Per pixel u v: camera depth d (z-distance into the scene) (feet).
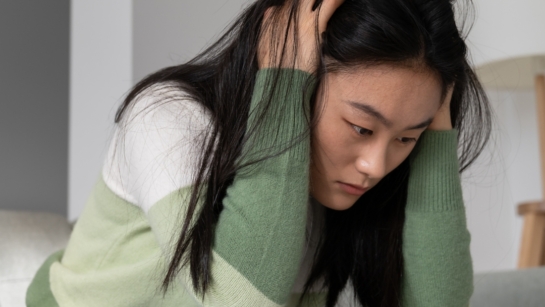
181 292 2.92
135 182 2.80
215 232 2.62
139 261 2.98
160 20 5.76
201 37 5.86
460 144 3.28
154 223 2.67
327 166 2.65
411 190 3.15
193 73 2.96
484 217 8.22
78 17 6.64
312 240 3.25
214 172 2.65
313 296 3.34
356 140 2.53
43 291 3.30
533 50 5.97
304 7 2.64
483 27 6.45
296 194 2.59
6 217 4.06
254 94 2.65
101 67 6.23
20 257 3.85
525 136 8.47
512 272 4.37
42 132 6.75
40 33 6.79
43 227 4.12
